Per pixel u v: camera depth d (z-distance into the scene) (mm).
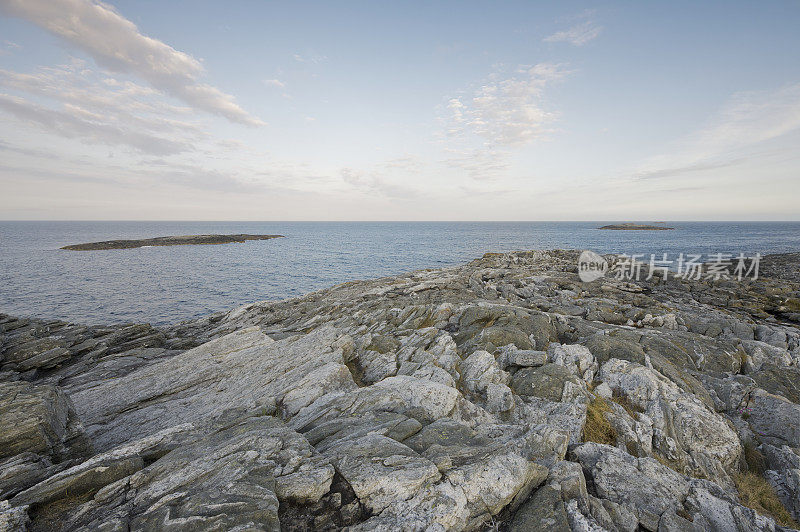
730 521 8633
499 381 15680
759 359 20141
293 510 7078
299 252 123125
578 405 13414
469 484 7715
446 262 95562
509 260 66188
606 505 8711
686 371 18125
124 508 6898
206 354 19656
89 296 59219
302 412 12000
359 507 7176
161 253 122375
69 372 21875
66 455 9930
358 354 18562
